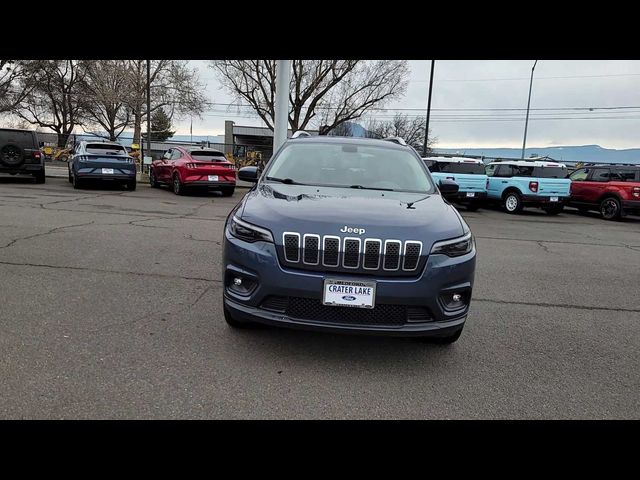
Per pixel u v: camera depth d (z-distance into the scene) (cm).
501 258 827
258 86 3603
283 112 1340
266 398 313
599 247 1007
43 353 358
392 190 455
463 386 344
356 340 415
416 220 360
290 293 338
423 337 383
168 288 535
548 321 498
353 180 470
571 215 1777
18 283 524
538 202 1647
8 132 1623
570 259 850
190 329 418
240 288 362
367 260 335
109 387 315
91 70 3950
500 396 333
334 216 352
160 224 972
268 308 349
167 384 323
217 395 313
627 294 623
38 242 730
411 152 541
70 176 1797
